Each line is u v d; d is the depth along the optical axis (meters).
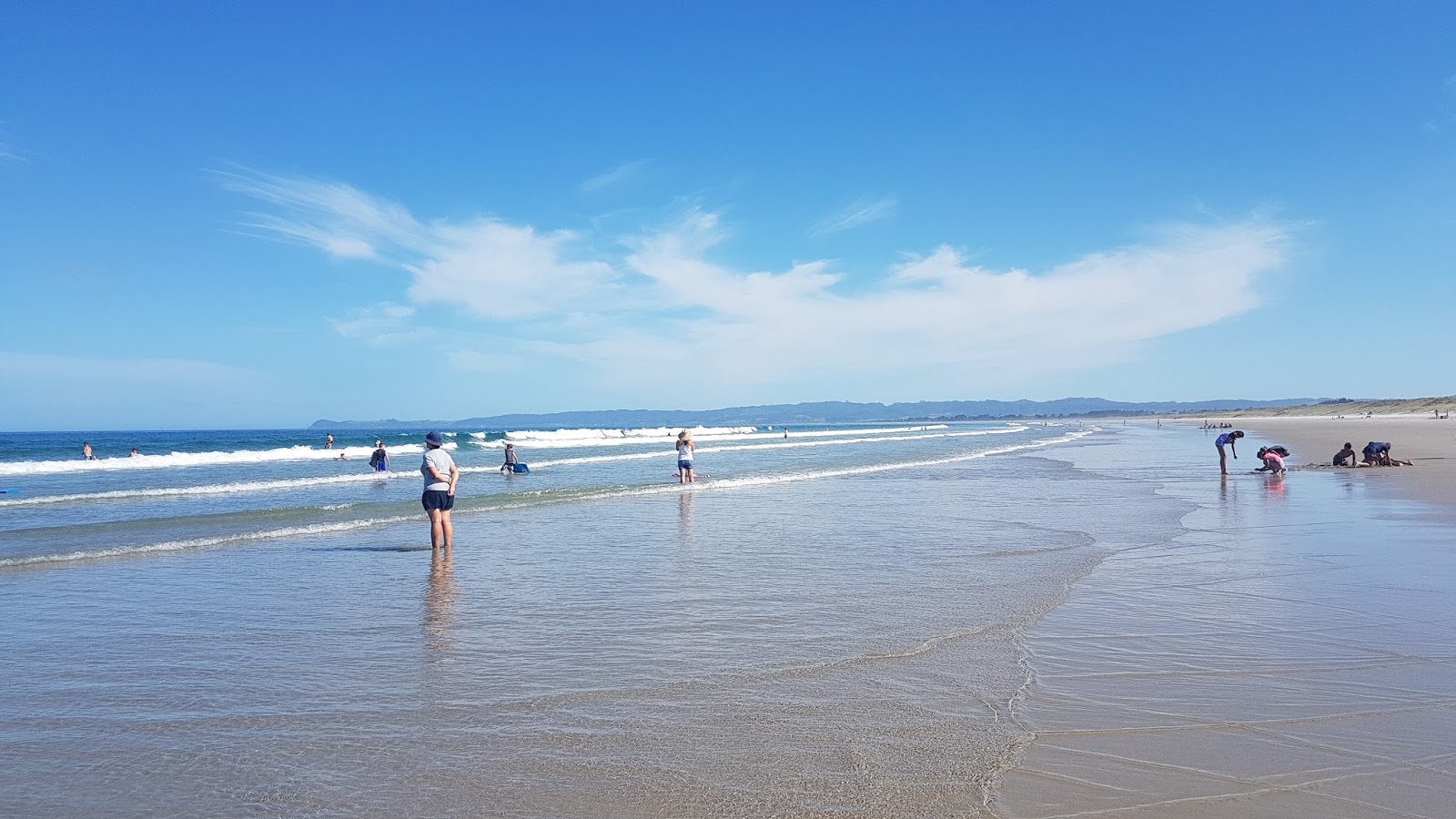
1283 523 13.84
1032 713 5.12
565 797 4.04
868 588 9.16
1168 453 42.22
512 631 7.46
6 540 13.59
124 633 7.50
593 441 70.38
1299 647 6.52
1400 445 38.19
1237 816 3.73
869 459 39.41
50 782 4.34
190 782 4.32
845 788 4.07
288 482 25.33
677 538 13.45
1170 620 7.49
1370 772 4.21
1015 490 21.55
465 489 23.73
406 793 4.13
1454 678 5.72
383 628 7.62
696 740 4.76
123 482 26.92
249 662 6.54
